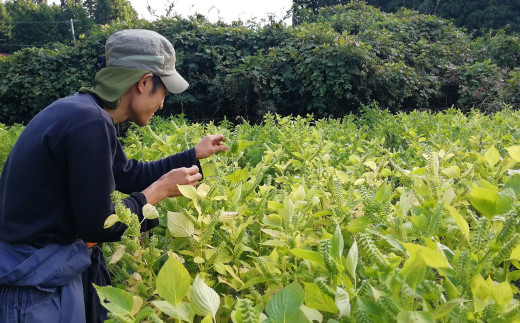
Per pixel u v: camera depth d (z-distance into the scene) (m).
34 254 1.71
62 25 59.41
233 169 2.37
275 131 4.95
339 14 17.75
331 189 2.31
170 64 2.00
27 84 13.14
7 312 1.68
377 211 1.54
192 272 1.75
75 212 1.72
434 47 13.95
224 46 12.65
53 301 1.74
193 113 12.54
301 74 11.57
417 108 12.59
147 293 1.57
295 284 0.93
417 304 1.16
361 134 5.28
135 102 1.96
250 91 11.95
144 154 3.12
